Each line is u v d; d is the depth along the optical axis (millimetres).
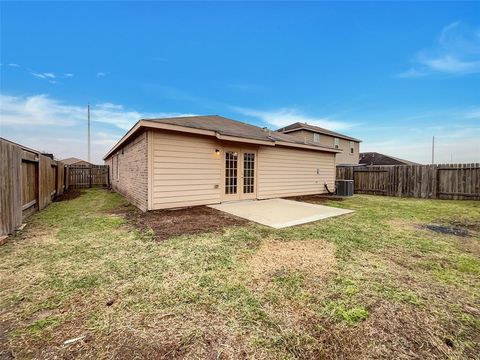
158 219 5293
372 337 1642
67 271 2668
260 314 1890
